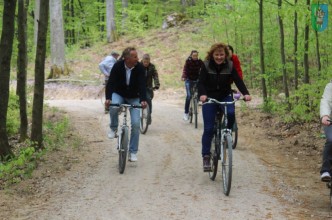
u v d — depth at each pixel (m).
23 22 11.61
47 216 6.05
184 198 6.71
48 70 28.25
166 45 28.75
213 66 7.12
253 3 16.83
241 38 20.05
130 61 8.11
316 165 8.76
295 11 11.37
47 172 8.26
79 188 7.32
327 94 6.21
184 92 22.06
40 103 9.92
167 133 12.01
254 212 6.05
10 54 9.11
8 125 12.83
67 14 40.75
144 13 35.44
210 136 7.32
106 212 6.17
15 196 6.92
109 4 32.28
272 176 7.98
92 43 34.75
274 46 17.67
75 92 23.86
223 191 6.98
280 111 13.38
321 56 14.95
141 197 6.80
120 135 8.33
